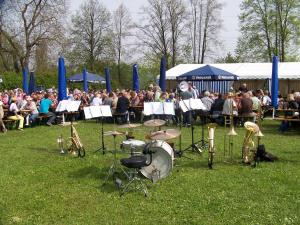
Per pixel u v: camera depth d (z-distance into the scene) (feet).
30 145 40.88
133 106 60.23
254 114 51.90
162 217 19.85
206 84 93.71
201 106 37.60
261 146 31.91
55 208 21.40
